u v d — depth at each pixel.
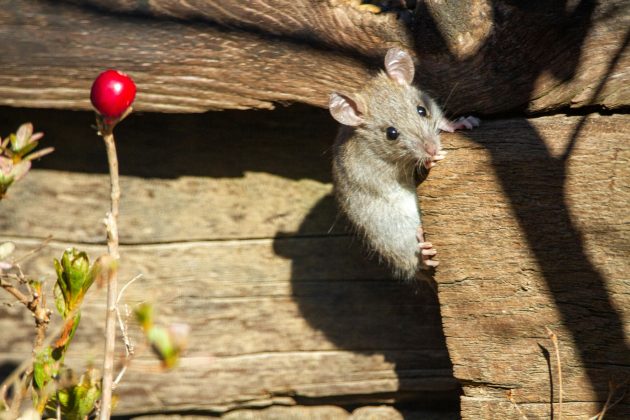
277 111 7.15
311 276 7.59
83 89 6.73
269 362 7.69
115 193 4.08
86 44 6.72
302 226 7.54
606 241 5.85
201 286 7.60
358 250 7.53
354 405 7.82
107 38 6.72
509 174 6.10
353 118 6.84
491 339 6.14
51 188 7.44
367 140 6.98
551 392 6.04
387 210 7.12
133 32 6.73
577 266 5.92
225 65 6.70
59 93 6.73
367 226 7.21
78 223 7.50
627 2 6.12
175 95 6.72
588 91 6.12
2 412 4.69
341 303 7.60
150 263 7.57
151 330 3.91
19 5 6.77
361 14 6.71
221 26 6.71
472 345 6.19
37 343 4.71
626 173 5.82
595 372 5.93
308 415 7.82
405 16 6.66
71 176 7.42
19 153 4.56
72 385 5.05
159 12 6.74
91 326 7.58
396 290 7.55
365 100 6.91
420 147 6.30
